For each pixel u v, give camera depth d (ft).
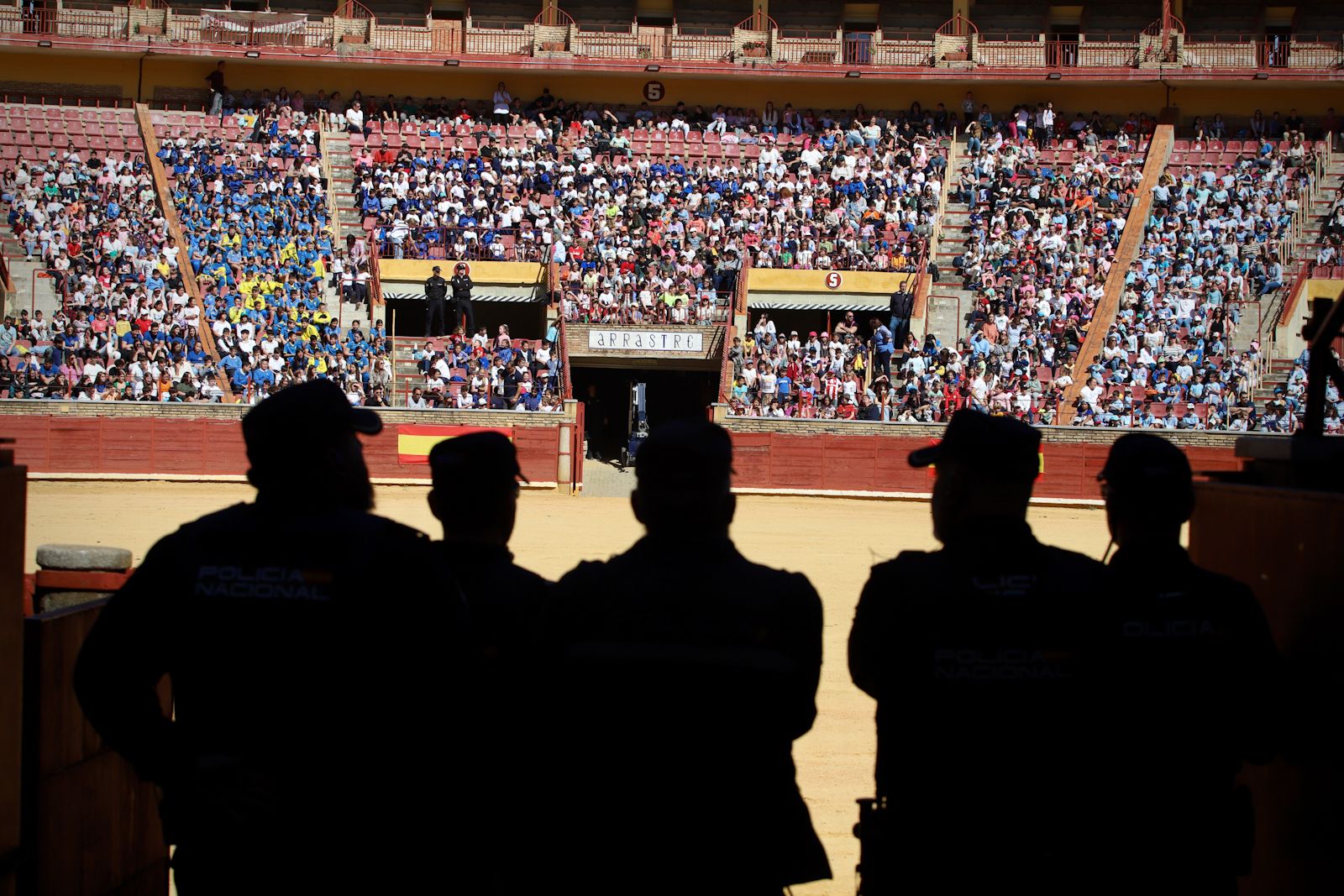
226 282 97.14
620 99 134.51
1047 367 95.55
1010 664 9.66
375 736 9.16
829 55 134.82
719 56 134.62
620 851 9.00
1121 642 9.75
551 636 9.48
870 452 84.84
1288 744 10.02
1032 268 104.42
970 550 10.01
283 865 8.93
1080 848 9.62
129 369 87.04
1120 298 101.45
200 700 9.08
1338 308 11.90
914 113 128.67
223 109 124.88
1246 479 13.35
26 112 119.24
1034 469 10.21
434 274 99.25
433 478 11.41
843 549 56.44
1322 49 130.72
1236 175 117.08
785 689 9.09
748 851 9.00
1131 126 128.47
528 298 104.94
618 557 9.78
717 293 102.22
